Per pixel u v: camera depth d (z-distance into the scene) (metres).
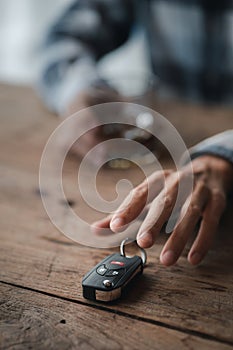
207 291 0.47
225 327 0.43
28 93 1.09
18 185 0.70
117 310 0.45
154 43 1.26
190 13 1.20
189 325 0.43
